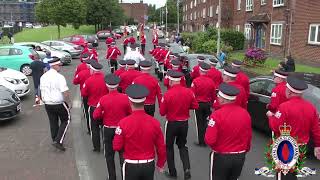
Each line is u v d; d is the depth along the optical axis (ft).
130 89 10.72
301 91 11.76
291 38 62.69
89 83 18.60
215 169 11.76
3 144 20.81
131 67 20.18
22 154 19.22
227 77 16.90
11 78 31.89
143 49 70.38
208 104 20.10
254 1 81.15
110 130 15.15
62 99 19.07
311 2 56.18
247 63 50.72
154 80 18.95
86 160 18.37
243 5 89.30
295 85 11.70
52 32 151.33
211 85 19.86
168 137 15.79
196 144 21.01
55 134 19.90
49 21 115.44
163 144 11.04
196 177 16.26
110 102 14.93
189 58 35.35
